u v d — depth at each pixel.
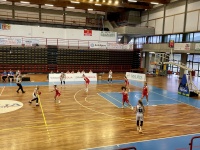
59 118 10.91
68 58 29.61
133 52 33.06
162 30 29.70
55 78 22.78
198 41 23.25
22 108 12.48
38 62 28.14
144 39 35.25
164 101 15.45
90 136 8.76
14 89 17.83
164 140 8.62
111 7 33.59
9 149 7.38
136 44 33.91
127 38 34.44
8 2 30.11
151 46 30.58
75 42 30.03
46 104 13.55
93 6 32.53
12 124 9.85
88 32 30.42
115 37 31.92
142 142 8.35
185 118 11.65
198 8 23.44
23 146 7.64
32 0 28.72
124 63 32.97
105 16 36.19
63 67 29.52
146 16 33.44
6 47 26.22
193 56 29.17
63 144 7.91
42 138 8.39
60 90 18.11
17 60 27.05
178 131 9.68
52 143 7.96
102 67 31.77
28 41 26.23
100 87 20.17
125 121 10.80
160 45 28.44
